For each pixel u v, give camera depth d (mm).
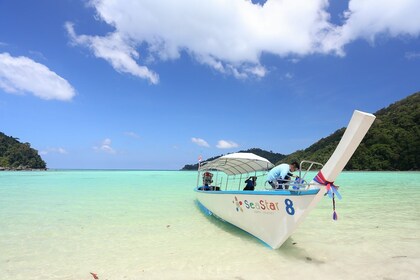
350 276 4727
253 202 6438
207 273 4895
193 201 13078
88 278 4746
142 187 21344
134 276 4801
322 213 9945
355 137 4574
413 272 4855
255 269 5047
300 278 4668
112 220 8938
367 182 25719
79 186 21922
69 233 7441
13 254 5883
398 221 8617
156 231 7656
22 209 10805
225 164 9828
